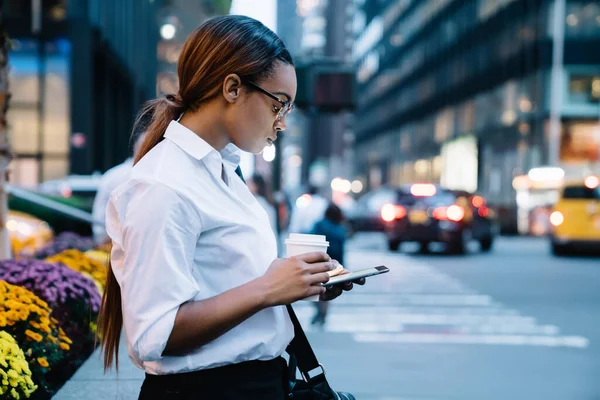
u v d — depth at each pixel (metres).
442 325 9.57
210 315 1.63
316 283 1.72
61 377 4.41
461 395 6.11
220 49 1.77
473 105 47.69
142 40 39.50
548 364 7.35
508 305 11.27
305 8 155.50
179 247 1.65
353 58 103.75
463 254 20.78
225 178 1.86
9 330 3.60
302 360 2.09
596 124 36.09
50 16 24.36
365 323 9.70
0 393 3.01
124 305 1.64
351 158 103.94
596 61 36.19
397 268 16.72
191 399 1.75
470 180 47.34
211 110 1.81
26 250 8.89
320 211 11.90
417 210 20.56
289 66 1.84
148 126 2.04
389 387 6.33
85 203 12.01
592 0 36.19
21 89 24.30
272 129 1.85
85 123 24.52
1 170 5.49
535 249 23.05
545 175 33.38
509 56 41.19
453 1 52.59
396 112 72.06
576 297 12.09
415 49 64.44
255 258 1.75
